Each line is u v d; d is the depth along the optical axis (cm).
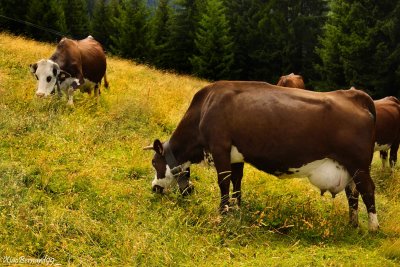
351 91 573
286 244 529
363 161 544
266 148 556
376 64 2500
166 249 471
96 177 628
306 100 552
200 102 605
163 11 4131
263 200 656
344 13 2683
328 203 678
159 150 618
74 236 480
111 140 807
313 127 541
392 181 857
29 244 450
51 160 662
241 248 505
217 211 566
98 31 5009
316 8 3553
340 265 466
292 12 3531
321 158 549
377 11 2514
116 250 464
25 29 3841
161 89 1321
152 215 554
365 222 633
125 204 571
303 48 3566
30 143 712
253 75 3738
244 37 3697
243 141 564
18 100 901
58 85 935
